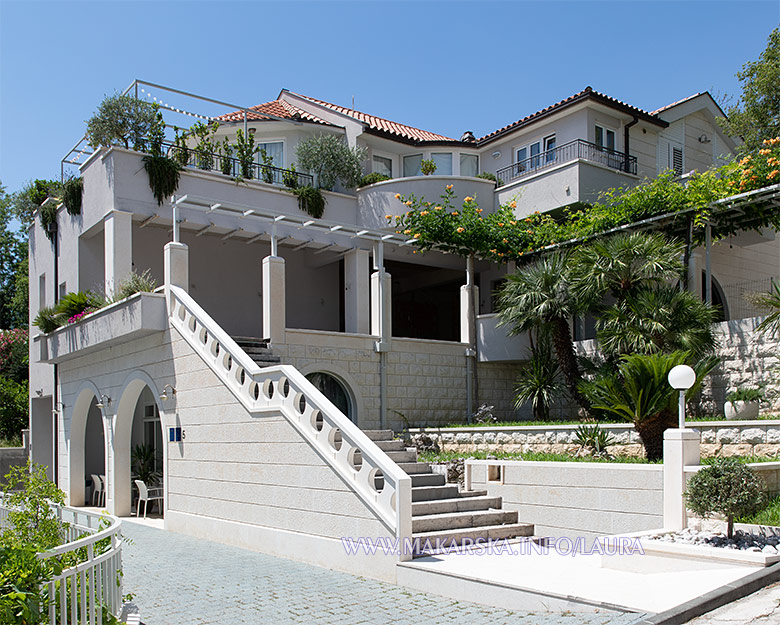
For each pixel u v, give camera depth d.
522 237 19.02
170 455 13.95
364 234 17.88
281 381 11.14
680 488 8.87
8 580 4.70
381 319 17.53
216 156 18.88
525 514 11.12
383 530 8.84
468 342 19.02
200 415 13.03
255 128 21.03
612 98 20.20
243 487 11.76
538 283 16.52
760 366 14.30
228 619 7.08
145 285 15.36
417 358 18.09
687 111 22.92
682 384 8.99
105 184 17.31
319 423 11.82
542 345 17.50
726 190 15.52
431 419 18.12
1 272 42.34
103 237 19.66
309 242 19.59
